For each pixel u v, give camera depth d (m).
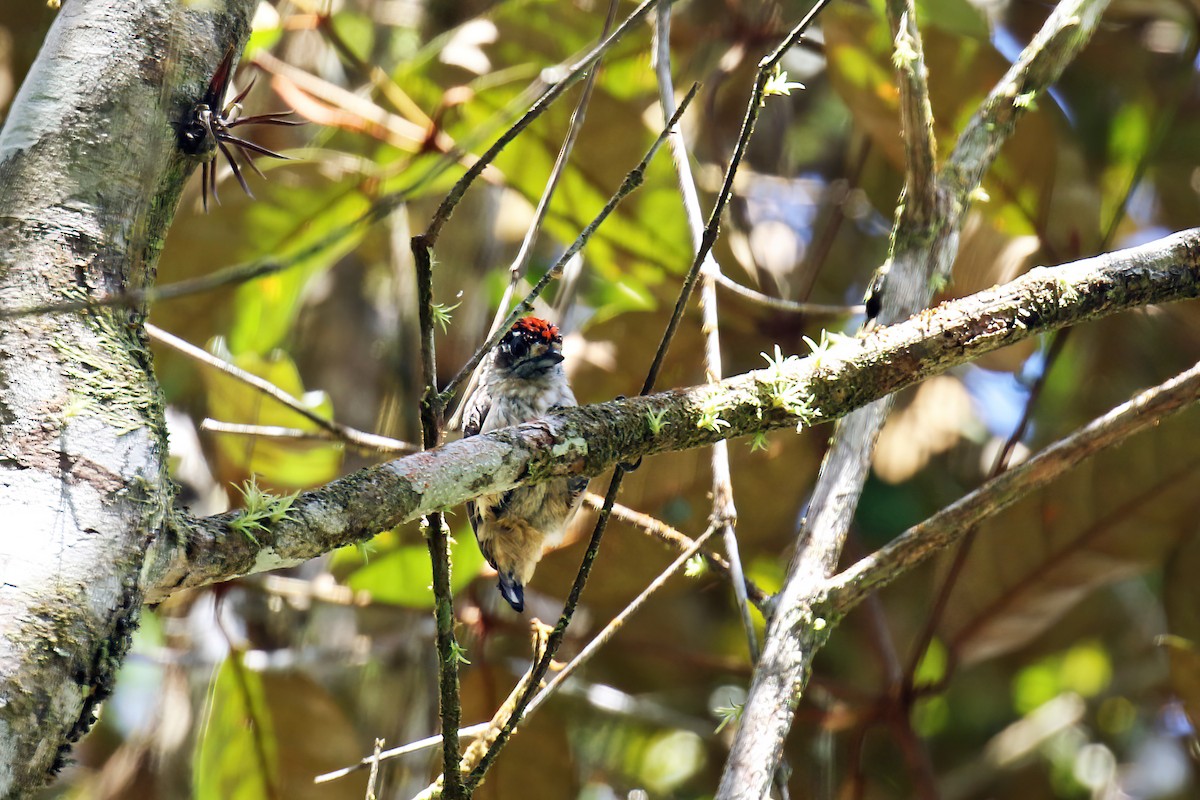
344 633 11.30
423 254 4.89
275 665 10.09
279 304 10.64
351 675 10.87
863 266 13.08
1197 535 10.19
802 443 10.71
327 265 11.02
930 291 6.71
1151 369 12.31
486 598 10.57
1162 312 11.98
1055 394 12.66
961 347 5.89
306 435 7.97
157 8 4.84
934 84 9.66
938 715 13.57
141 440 4.24
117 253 4.53
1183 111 12.34
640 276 10.77
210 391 9.57
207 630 11.26
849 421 6.85
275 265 4.17
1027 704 13.88
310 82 9.89
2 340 4.18
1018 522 10.05
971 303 5.95
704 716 12.99
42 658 3.71
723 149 13.37
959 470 13.15
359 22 12.46
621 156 10.12
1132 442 9.85
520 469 5.25
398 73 10.26
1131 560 10.11
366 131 9.87
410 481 4.93
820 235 12.97
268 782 9.89
